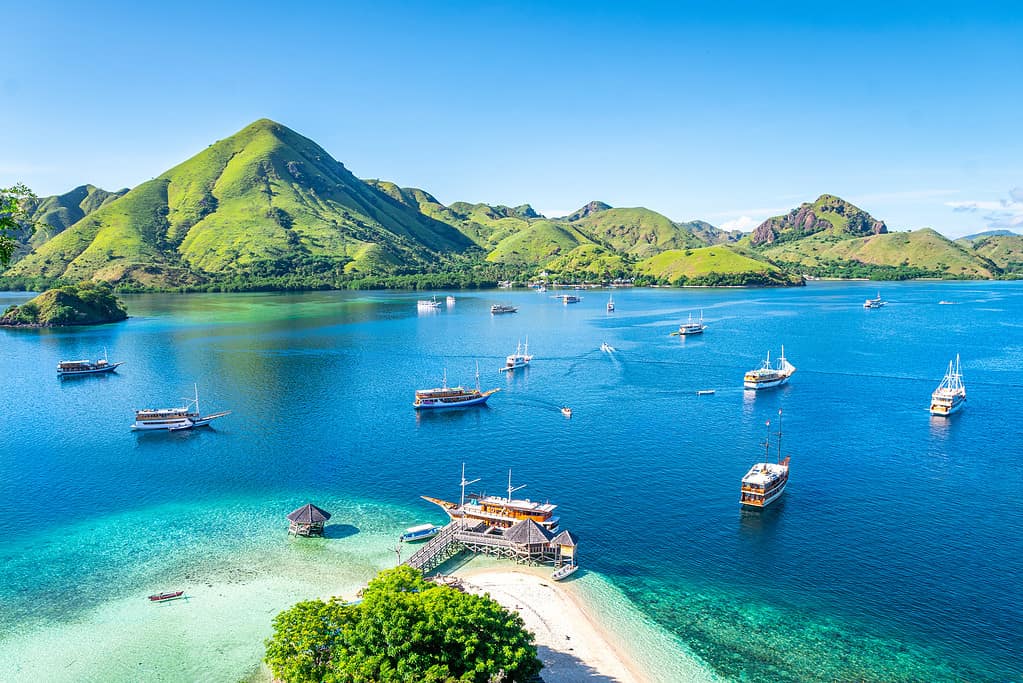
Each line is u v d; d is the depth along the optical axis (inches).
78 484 4660.4
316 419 6373.0
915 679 2573.8
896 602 3085.6
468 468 4918.8
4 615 3026.6
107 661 2696.9
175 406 6943.9
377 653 2297.0
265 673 2620.6
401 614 2324.1
